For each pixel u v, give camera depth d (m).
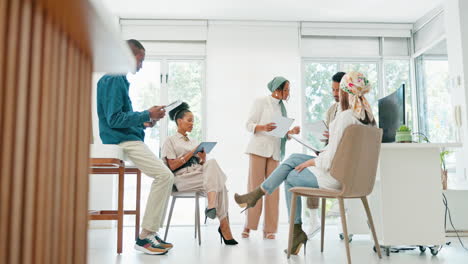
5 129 0.54
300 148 5.52
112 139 2.79
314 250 2.99
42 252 0.63
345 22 5.83
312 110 5.82
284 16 5.63
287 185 2.69
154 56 5.69
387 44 5.94
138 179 3.28
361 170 2.28
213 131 5.51
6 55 0.55
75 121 0.75
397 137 2.93
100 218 2.86
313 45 5.86
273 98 3.91
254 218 3.75
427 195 2.84
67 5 0.59
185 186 3.24
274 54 5.71
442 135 5.25
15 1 0.56
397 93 3.07
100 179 5.02
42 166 0.62
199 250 2.99
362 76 2.41
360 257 2.70
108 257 2.69
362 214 3.58
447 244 3.37
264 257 2.67
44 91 0.63
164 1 5.17
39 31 0.61
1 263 0.54
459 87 4.62
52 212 0.66
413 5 5.30
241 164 5.46
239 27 5.71
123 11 5.43
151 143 5.55
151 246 2.80
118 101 2.75
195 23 5.68
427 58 5.62
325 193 2.31
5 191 0.55
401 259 2.64
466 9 4.64
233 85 5.62
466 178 4.50
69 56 0.72
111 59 0.85
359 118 2.35
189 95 5.70
